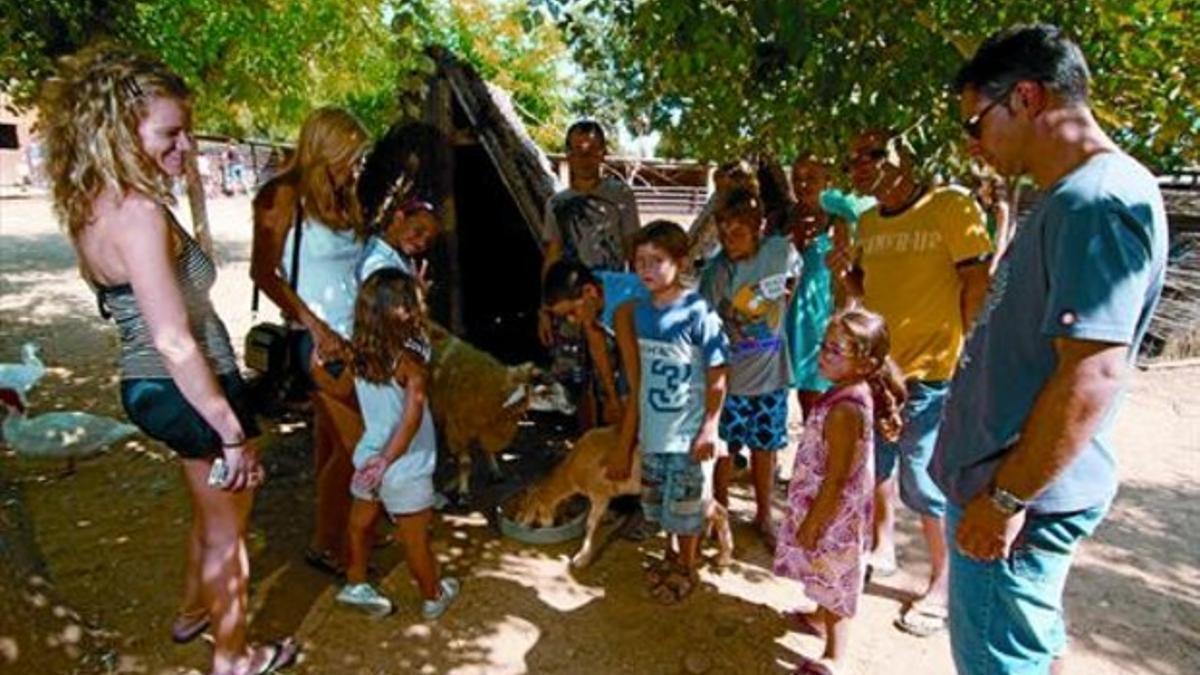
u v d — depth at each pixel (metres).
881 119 3.63
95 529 4.07
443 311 5.85
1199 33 3.09
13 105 6.43
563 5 4.09
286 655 3.05
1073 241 1.75
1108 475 2.04
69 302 9.89
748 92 3.98
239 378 2.75
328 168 3.22
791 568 3.11
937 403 3.31
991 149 2.02
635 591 3.64
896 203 3.39
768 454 4.01
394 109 8.19
